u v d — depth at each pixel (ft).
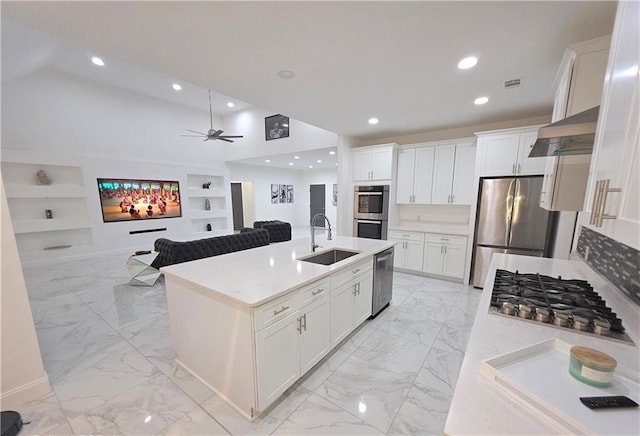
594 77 5.63
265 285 5.56
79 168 18.31
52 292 12.34
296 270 6.65
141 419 5.35
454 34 5.80
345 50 6.44
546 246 11.24
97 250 19.10
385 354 7.55
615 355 2.96
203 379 6.28
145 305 10.88
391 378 6.57
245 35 5.79
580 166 5.91
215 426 5.20
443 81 8.18
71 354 7.54
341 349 7.79
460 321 9.50
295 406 5.68
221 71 7.50
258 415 5.44
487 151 11.96
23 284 5.63
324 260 9.31
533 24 5.42
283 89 8.79
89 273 15.26
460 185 13.52
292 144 22.43
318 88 8.71
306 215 37.96
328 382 6.42
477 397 2.36
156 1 4.64
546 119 11.69
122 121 20.79
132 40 5.93
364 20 5.32
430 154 14.28
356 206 16.26
